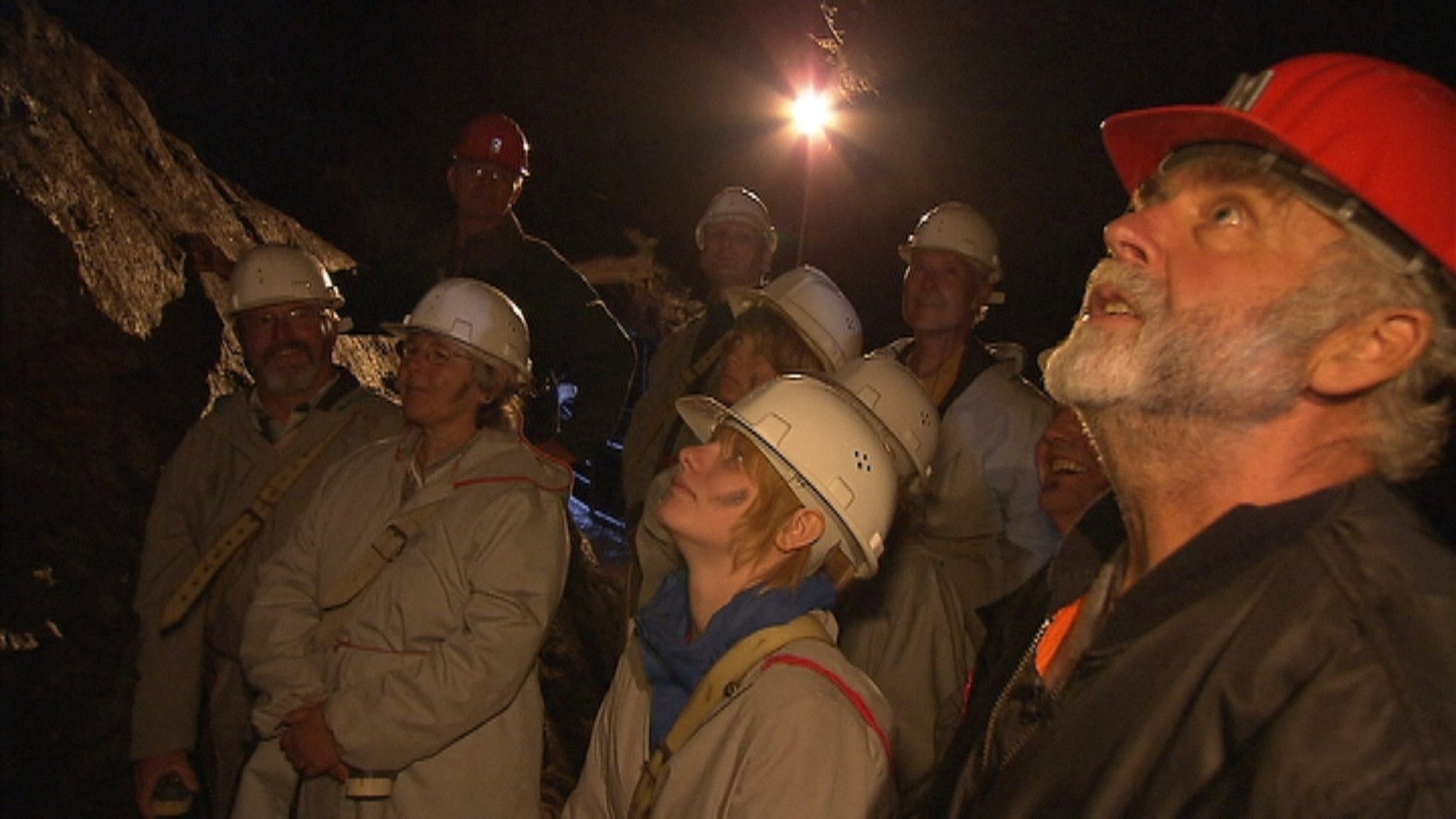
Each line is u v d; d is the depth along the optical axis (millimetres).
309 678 2404
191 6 6430
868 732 1532
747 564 1658
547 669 4613
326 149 6754
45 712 2803
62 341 3217
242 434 2996
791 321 3156
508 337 2664
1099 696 900
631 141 9852
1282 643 803
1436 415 900
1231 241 934
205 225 4406
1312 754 754
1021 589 1358
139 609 2904
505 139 4172
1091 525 1189
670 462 3764
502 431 2648
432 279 4285
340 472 2662
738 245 4301
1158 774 833
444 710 2322
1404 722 734
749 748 1505
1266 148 950
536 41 9172
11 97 3512
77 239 3381
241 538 2861
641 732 1739
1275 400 896
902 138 12812
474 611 2393
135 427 3371
